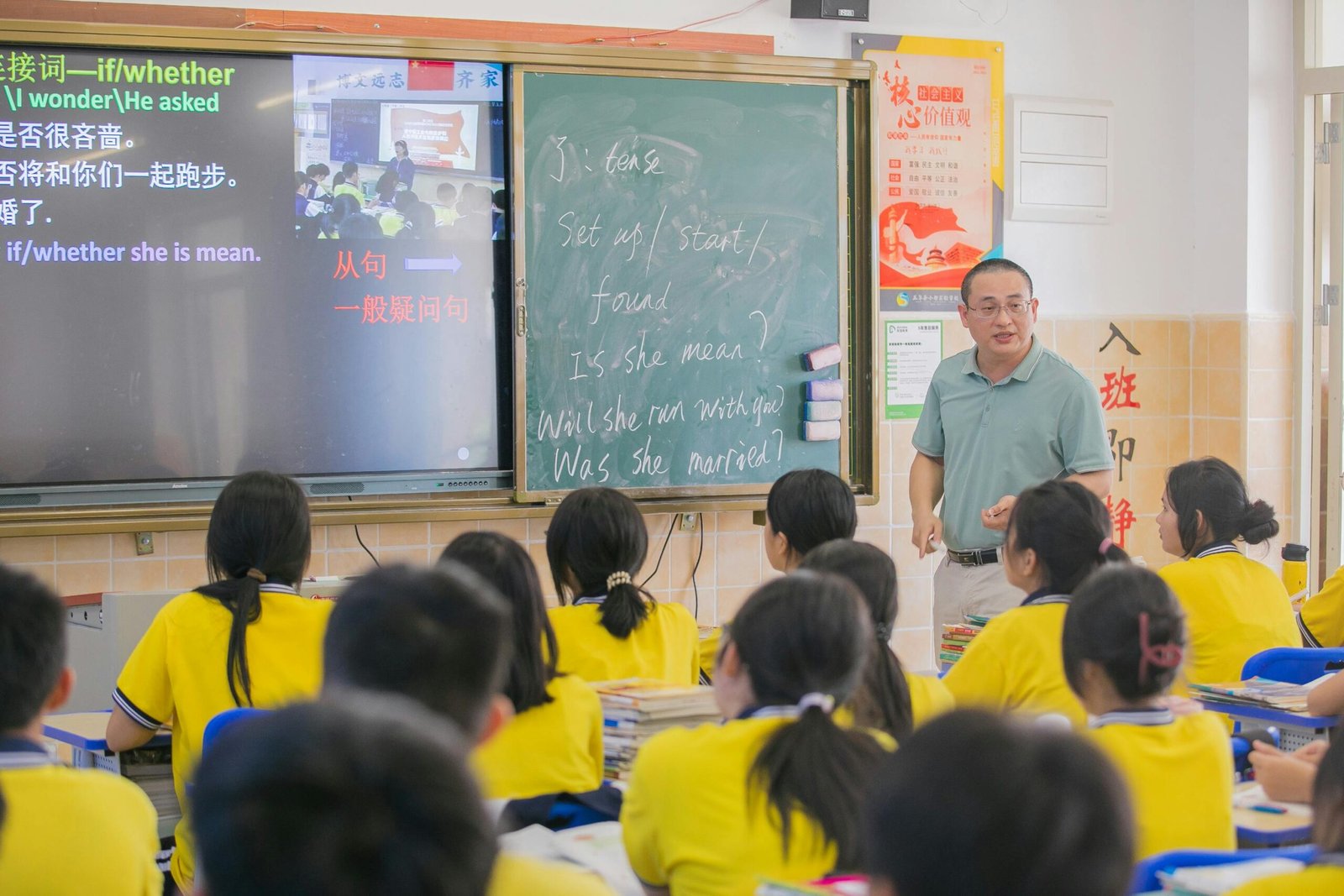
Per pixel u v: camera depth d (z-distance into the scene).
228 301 4.14
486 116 4.36
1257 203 5.32
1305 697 2.80
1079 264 5.30
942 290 5.05
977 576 3.98
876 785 0.92
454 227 4.34
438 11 4.41
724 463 4.64
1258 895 1.32
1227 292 5.36
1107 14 5.29
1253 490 5.33
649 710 2.34
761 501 4.69
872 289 4.78
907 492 5.01
